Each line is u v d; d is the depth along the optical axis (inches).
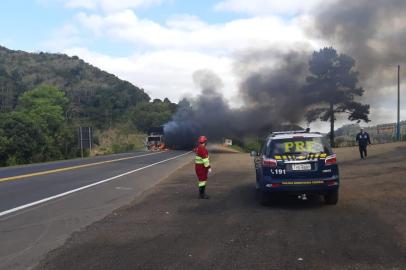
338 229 307.3
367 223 322.7
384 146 1374.3
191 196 500.4
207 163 484.7
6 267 237.9
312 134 423.5
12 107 4830.2
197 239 289.4
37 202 465.7
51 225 346.9
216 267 227.6
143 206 434.9
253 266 227.5
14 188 589.9
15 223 355.9
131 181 681.6
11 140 2421.3
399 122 1891.0
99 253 260.2
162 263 237.3
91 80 6919.3
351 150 1302.9
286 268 222.7
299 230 308.3
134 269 228.2
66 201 473.1
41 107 3580.2
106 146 3764.8
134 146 3420.3
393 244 261.6
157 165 1052.5
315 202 434.3
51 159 2731.3
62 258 251.8
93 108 4985.2
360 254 243.4
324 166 400.2
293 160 401.4
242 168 906.1
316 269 219.9
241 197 486.0
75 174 805.9
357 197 447.8
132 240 290.7
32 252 267.1
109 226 338.6
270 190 405.7
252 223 338.0
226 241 281.7
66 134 3024.1
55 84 6392.7
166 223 345.7
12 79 6008.9
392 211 363.6
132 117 4739.2
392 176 607.8
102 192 549.0
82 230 325.7
